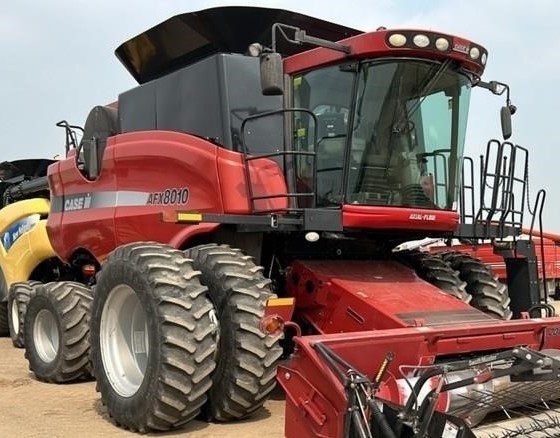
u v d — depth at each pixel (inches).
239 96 243.6
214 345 196.9
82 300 276.7
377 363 162.7
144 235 264.4
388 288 224.5
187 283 199.6
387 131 232.4
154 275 198.7
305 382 155.4
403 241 265.0
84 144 303.3
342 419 145.9
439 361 176.9
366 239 256.1
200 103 251.3
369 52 224.2
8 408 235.9
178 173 249.1
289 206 238.8
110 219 283.6
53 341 285.1
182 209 246.2
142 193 267.9
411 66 230.5
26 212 398.0
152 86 278.2
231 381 201.3
